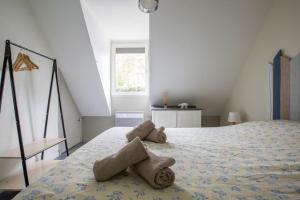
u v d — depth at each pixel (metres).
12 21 2.25
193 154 1.61
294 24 2.30
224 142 1.98
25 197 0.96
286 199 0.95
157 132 1.96
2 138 2.08
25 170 1.85
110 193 0.99
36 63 2.72
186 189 1.03
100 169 1.11
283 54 2.49
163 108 3.84
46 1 2.53
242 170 1.28
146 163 1.13
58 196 0.96
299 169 1.27
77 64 3.33
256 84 3.11
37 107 2.72
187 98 4.17
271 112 2.72
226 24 2.92
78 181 1.11
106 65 3.99
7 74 2.14
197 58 3.39
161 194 0.98
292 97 2.31
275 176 1.17
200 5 2.68
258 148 1.74
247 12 2.79
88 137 4.55
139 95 4.42
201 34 3.04
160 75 3.70
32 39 2.63
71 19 2.72
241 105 3.61
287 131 1.99
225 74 3.68
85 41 2.99
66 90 3.72
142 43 4.31
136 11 2.98
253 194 0.99
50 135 3.07
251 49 3.25
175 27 2.94
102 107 4.19
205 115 4.57
